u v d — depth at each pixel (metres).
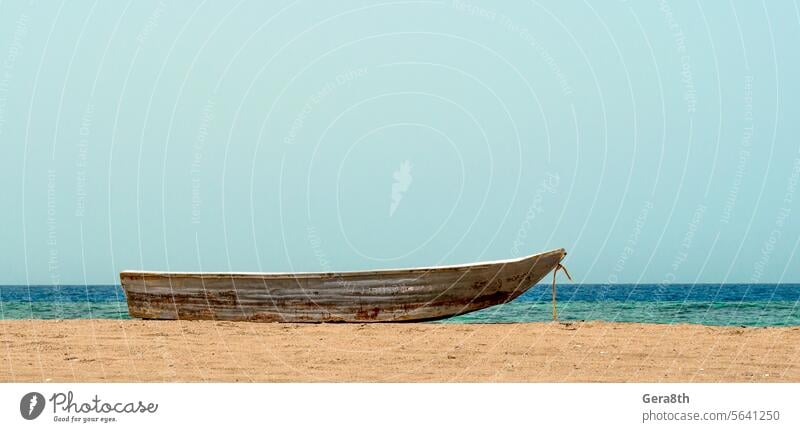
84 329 16.19
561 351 12.88
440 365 11.62
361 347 13.42
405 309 18.25
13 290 72.69
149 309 20.08
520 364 11.64
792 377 10.62
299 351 12.98
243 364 11.68
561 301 48.56
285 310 18.72
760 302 45.25
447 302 18.28
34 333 15.41
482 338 14.52
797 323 30.44
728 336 14.67
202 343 13.93
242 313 19.06
